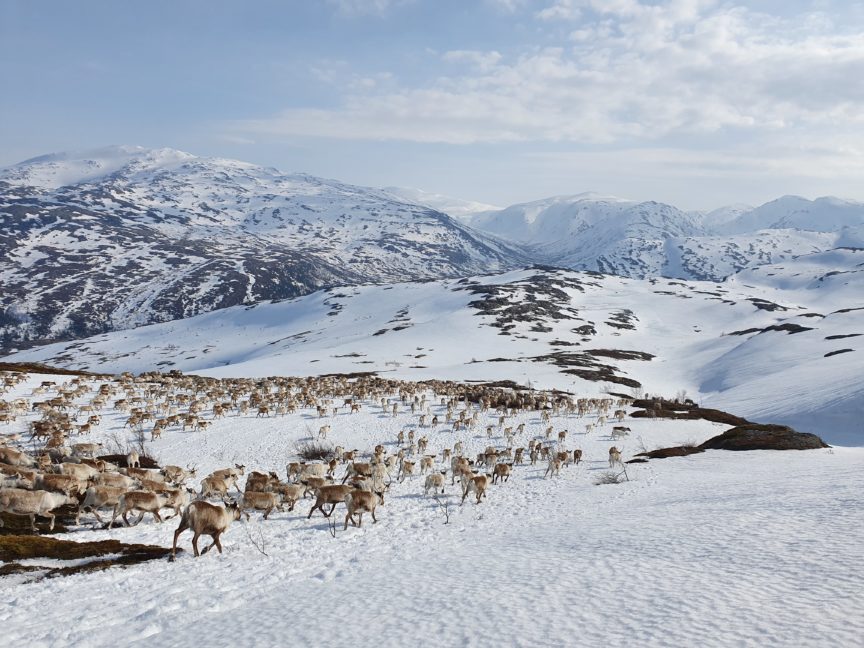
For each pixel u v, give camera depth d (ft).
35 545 55.11
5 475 70.54
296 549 59.62
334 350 417.08
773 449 124.88
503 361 353.31
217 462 119.85
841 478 71.77
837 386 220.23
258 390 197.47
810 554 37.47
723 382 317.01
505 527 66.80
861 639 23.57
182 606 40.47
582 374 309.01
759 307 575.38
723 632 26.30
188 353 551.59
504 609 33.30
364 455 126.11
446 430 149.59
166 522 70.69
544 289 628.28
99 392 178.09
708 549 42.55
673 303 617.21
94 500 66.49
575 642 27.17
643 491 84.07
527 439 142.41
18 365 253.24
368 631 31.94
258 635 33.09
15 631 36.04
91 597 43.06
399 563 50.98
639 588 34.73
